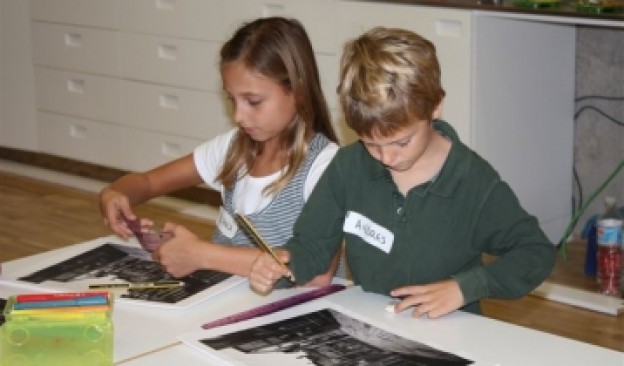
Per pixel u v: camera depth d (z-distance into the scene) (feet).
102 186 15.98
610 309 10.75
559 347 4.88
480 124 11.43
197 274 6.02
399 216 5.56
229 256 5.88
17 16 16.47
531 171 12.29
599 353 4.81
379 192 5.62
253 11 13.26
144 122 15.17
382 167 5.55
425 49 5.03
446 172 5.45
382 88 4.82
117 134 15.62
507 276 5.29
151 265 6.19
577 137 13.00
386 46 4.92
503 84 11.59
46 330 4.63
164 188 7.23
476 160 5.51
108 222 6.65
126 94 15.29
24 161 17.29
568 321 10.62
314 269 5.73
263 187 6.65
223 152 7.09
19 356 4.64
